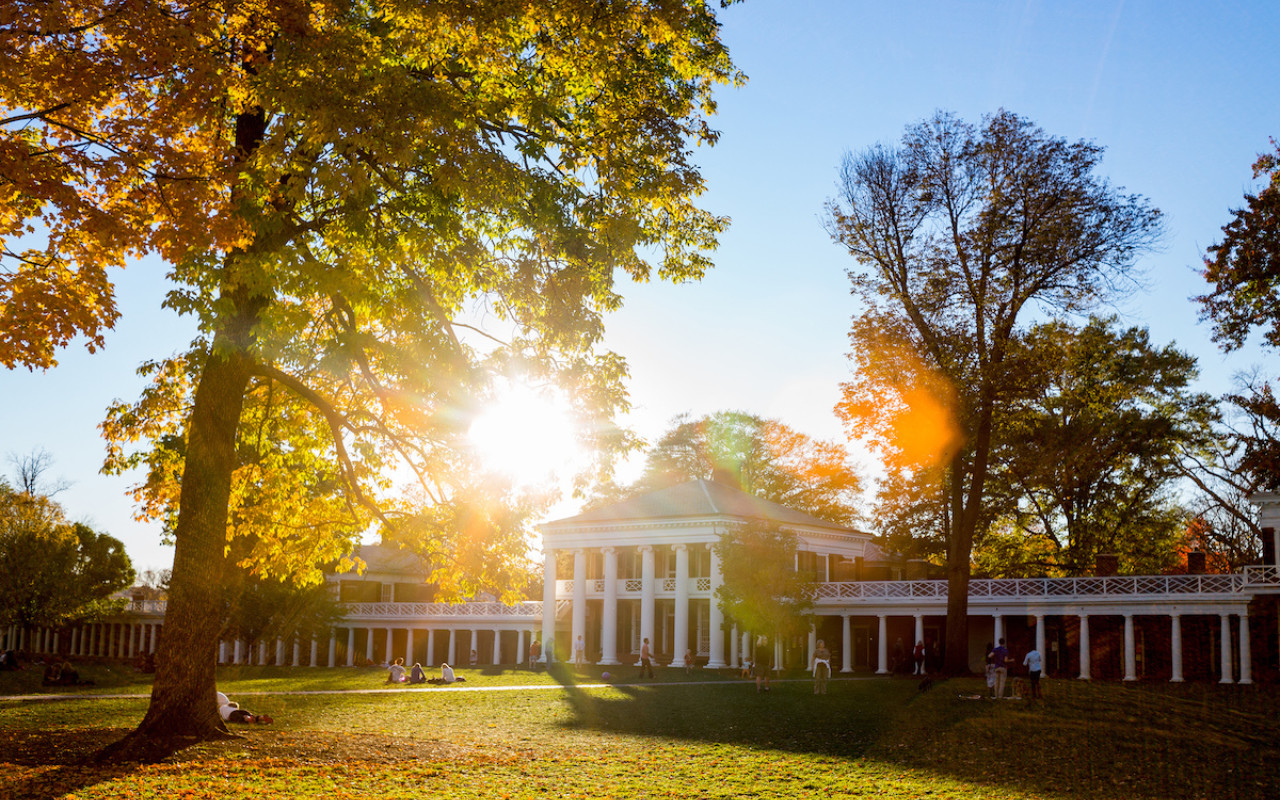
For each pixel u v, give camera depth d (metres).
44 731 22.00
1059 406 56.12
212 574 19.70
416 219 18.59
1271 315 28.50
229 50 16.59
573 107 19.97
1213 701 34.34
